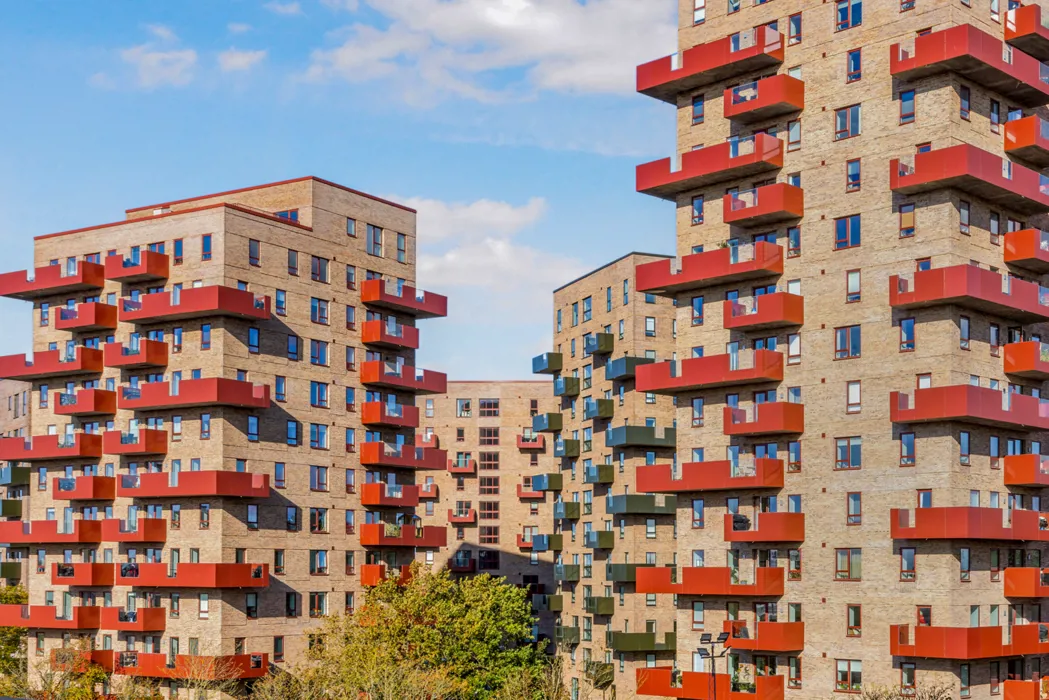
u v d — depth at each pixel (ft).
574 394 450.30
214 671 334.65
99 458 378.32
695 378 296.10
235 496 349.41
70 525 381.19
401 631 356.59
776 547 286.46
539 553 593.83
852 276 280.92
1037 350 274.36
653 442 399.65
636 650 386.52
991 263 278.46
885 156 278.26
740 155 291.99
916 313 270.67
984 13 280.72
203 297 344.90
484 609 377.50
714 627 294.46
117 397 371.97
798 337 287.69
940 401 259.39
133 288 371.15
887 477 270.67
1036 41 284.82
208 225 358.43
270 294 366.43
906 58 270.67
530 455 600.80
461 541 598.75
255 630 352.69
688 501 303.68
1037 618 285.02
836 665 273.54
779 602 284.00
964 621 261.85
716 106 307.58
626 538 404.77
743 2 305.73
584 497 437.99
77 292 384.47
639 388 306.96
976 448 269.03
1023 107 290.56
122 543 367.86
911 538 263.08
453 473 602.44
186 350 358.02
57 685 347.15
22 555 465.47
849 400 278.46
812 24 292.20
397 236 411.54
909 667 263.29
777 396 289.94
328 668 339.57
